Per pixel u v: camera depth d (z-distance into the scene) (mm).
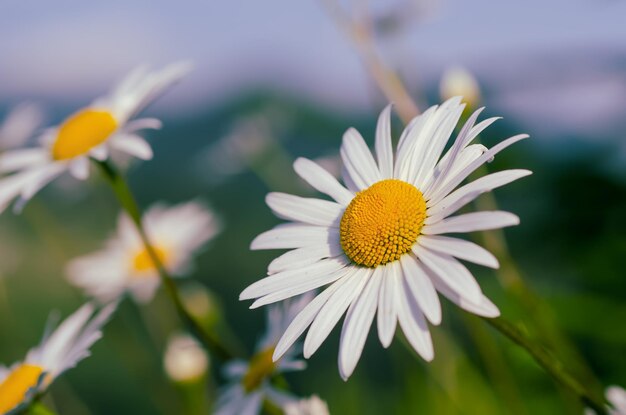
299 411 207
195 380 271
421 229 177
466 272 167
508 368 265
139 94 253
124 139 240
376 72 246
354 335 171
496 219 167
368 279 178
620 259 277
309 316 175
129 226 325
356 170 196
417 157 188
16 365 223
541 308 240
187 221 329
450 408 260
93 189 373
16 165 250
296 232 192
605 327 268
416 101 257
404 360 267
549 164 296
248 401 220
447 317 271
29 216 327
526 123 303
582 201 291
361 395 295
